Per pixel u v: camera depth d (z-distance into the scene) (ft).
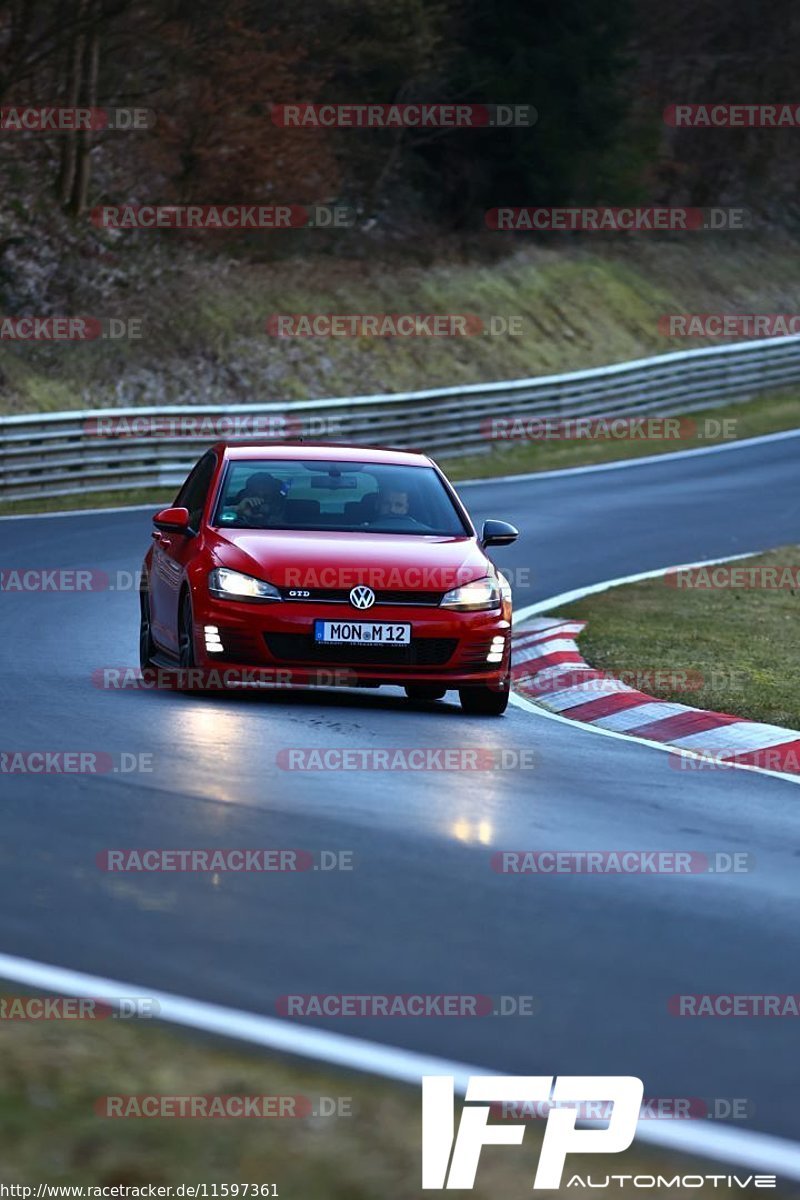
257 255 460.55
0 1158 42.32
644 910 71.36
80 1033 51.70
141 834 80.33
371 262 484.74
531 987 59.47
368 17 472.03
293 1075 48.80
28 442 303.07
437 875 75.25
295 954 62.13
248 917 66.85
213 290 435.53
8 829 80.07
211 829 81.97
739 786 103.76
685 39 640.58
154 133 433.89
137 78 427.74
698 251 582.35
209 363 413.59
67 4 371.15
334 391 428.15
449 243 514.27
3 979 57.21
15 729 108.17
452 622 127.34
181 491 151.53
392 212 524.93
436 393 382.22
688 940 66.95
